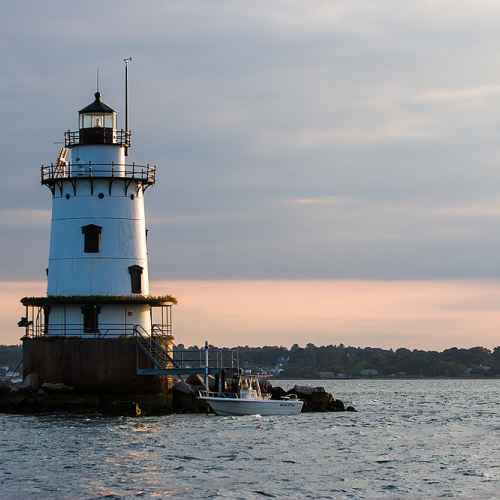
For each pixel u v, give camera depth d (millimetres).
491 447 131875
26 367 165500
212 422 153500
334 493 96750
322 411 190375
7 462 111312
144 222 173125
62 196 169500
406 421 177500
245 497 94312
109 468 107812
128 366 162625
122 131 171125
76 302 164375
